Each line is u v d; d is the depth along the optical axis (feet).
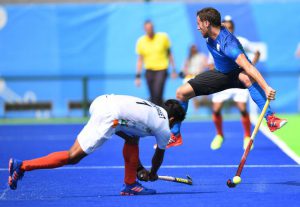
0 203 86.58
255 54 129.18
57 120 217.15
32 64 220.02
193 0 222.69
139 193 92.38
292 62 218.38
